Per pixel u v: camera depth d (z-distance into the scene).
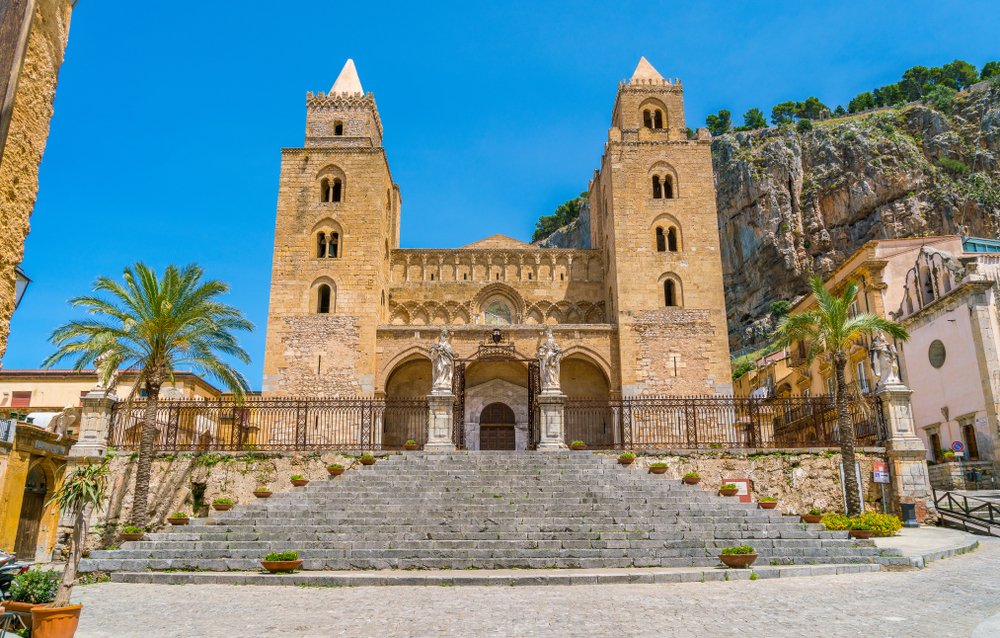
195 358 30.70
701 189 54.50
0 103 4.53
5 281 4.96
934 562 20.56
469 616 13.70
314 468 31.19
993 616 12.66
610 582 17.89
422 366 52.62
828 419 35.69
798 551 20.61
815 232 110.88
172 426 33.44
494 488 26.62
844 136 115.94
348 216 52.62
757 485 31.17
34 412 49.47
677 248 53.53
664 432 47.22
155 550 21.23
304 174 53.62
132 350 29.78
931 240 49.03
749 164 118.06
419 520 23.28
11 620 11.96
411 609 14.54
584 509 24.42
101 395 31.17
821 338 31.66
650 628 12.39
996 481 36.47
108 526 29.59
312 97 56.00
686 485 28.67
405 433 50.41
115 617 14.10
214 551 21.00
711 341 51.03
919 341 44.16
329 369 49.34
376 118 58.19
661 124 57.88
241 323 32.66
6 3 4.69
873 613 13.48
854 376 33.62
